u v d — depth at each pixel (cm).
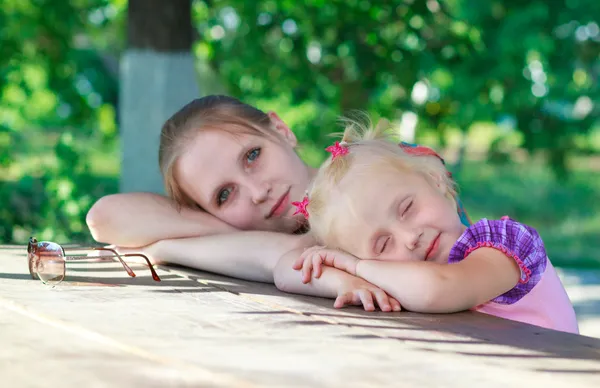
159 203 367
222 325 204
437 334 202
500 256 262
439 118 1130
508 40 1042
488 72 1043
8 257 352
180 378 149
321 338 190
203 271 339
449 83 1088
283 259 292
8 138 988
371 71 977
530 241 266
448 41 998
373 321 220
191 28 795
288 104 1227
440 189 292
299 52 1033
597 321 641
